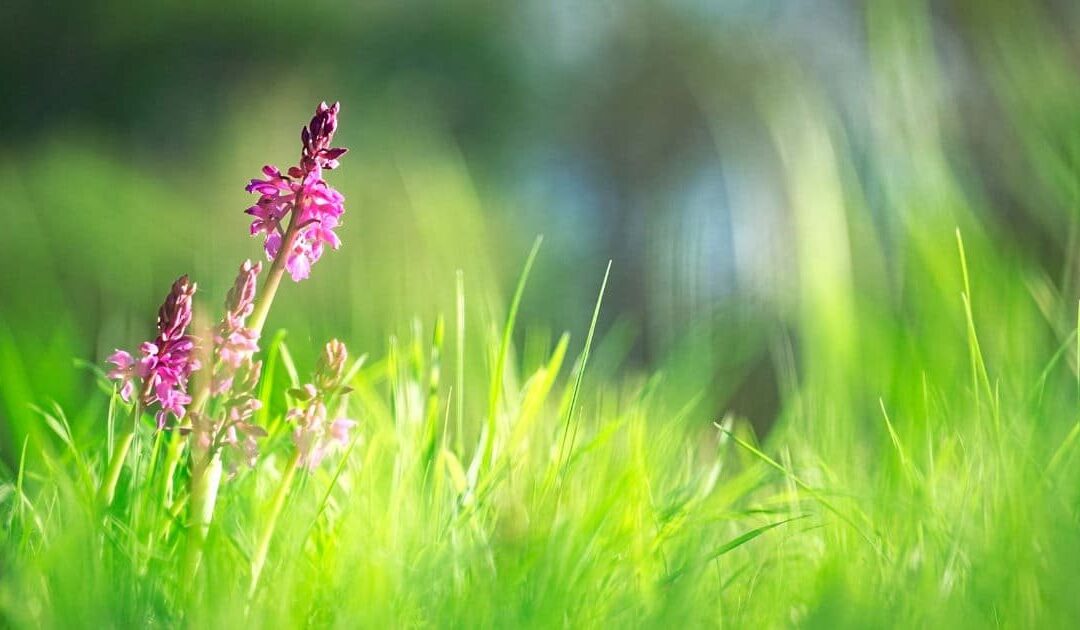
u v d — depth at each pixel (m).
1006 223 1.36
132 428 1.25
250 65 4.51
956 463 1.35
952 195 1.36
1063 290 1.33
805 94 1.41
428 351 1.58
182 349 1.25
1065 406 1.31
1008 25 1.35
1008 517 1.24
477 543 1.27
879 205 1.38
